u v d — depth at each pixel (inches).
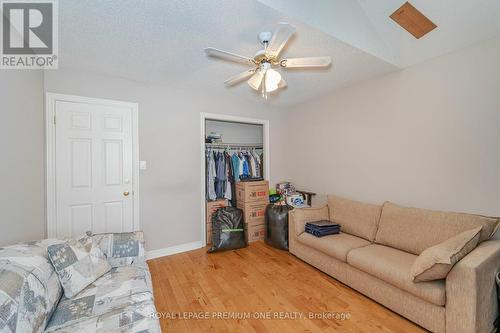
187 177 121.4
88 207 97.0
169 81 109.3
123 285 59.2
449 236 72.3
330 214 113.8
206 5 56.9
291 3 61.2
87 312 48.8
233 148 163.3
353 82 112.3
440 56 83.4
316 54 82.0
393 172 99.2
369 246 87.0
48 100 89.1
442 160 83.9
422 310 61.5
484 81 73.5
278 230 121.2
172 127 117.0
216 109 130.9
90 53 81.1
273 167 157.6
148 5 56.9
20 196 69.2
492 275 57.7
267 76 73.3
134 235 78.4
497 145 71.6
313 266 100.7
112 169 102.0
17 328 38.4
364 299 77.3
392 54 90.0
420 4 72.9
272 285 86.7
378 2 76.9
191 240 122.6
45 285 48.5
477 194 75.8
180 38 72.3
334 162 127.0
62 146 92.0
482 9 66.9
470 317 52.3
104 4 56.3
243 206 135.8
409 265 68.3
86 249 64.8
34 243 58.9
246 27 66.5
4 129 60.7
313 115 140.3
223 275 94.4
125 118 105.0
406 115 94.0
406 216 85.4
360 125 112.5
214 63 90.4
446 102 82.3
